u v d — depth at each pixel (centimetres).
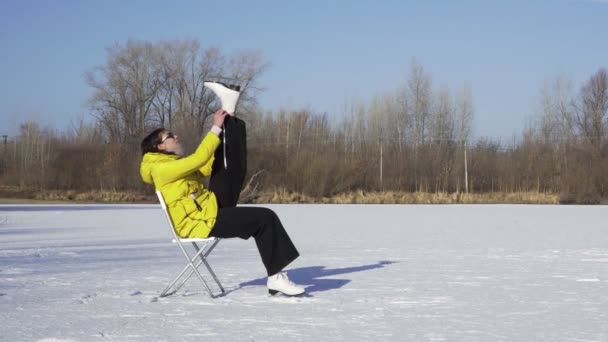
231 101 546
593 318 461
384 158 3872
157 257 866
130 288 596
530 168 3706
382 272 716
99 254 903
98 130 4912
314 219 1858
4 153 4184
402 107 4866
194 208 536
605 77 4675
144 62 4981
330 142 4097
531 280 653
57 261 817
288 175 3744
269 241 539
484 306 507
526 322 446
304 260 838
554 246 1034
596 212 2275
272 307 501
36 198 3800
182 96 5003
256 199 3659
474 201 3566
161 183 533
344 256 887
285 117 4656
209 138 531
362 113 4869
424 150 3956
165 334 406
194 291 580
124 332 411
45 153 4034
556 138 4012
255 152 3816
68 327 426
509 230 1406
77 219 1828
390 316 466
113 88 4947
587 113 4725
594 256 882
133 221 1730
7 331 413
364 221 1756
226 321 447
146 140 562
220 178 552
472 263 802
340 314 473
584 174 3459
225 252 930
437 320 452
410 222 1706
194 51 5022
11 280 648
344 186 3712
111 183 3800
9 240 1138
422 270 734
